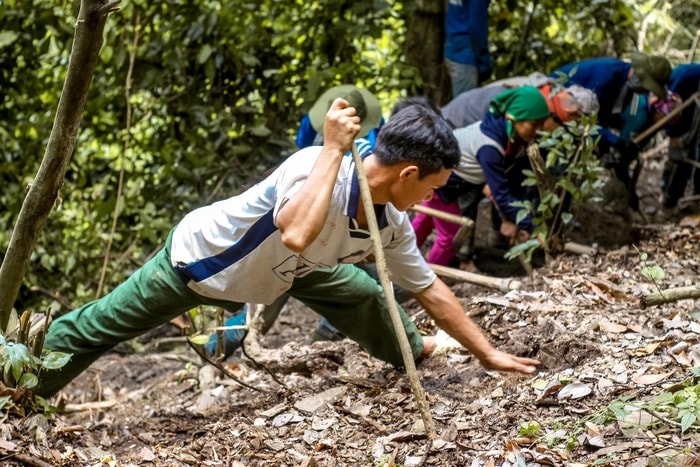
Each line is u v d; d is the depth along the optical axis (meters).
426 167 2.96
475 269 6.01
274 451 3.40
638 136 6.03
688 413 2.85
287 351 4.64
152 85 6.91
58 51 7.20
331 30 6.87
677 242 5.29
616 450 2.88
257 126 6.72
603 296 4.46
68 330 3.66
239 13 6.83
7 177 7.13
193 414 3.98
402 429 3.39
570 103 5.09
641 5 8.38
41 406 3.68
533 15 7.45
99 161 7.16
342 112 2.90
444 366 3.98
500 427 3.24
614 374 3.45
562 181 4.98
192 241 3.34
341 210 3.03
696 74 6.16
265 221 3.15
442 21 6.89
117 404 4.87
